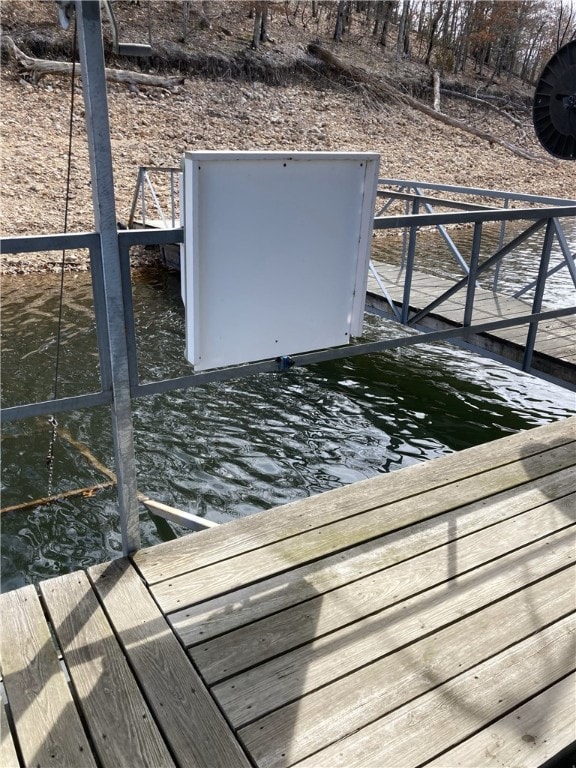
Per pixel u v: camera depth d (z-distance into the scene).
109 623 1.82
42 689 1.60
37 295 6.80
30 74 12.20
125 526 2.09
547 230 3.21
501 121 19.61
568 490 2.57
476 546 2.20
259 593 1.94
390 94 17.66
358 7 23.50
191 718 1.52
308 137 14.21
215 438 4.09
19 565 2.86
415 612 1.88
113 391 1.92
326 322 2.26
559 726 1.51
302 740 1.47
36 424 4.14
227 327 2.04
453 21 22.03
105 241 1.76
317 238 2.09
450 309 5.07
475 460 2.80
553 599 1.94
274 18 19.47
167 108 13.36
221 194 1.84
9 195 8.78
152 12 16.39
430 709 1.55
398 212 11.50
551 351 4.21
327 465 3.84
